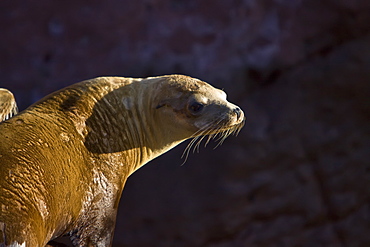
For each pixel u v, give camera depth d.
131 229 60.06
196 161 60.34
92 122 21.03
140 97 22.83
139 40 59.47
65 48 59.25
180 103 22.42
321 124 61.59
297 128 61.16
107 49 59.34
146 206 59.78
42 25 59.62
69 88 21.58
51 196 17.69
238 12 60.16
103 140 21.12
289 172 61.28
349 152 62.00
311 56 61.91
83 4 60.00
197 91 22.56
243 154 60.09
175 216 59.78
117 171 21.44
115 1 59.91
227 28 60.00
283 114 60.84
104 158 20.95
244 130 60.44
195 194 59.91
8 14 59.59
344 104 61.75
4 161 16.86
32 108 20.05
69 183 18.89
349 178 62.03
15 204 16.19
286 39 60.91
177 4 60.47
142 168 60.44
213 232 60.22
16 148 17.47
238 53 60.16
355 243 62.62
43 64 59.00
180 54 59.41
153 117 22.80
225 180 59.91
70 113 20.56
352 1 61.16
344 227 62.59
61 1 60.09
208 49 59.66
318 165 61.81
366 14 61.44
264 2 60.84
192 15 60.12
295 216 61.81
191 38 59.72
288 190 61.16
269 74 61.03
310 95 61.59
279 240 61.47
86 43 59.50
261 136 60.44
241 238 60.97
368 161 62.03
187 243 60.09
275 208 61.22
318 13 61.69
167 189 59.97
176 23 59.84
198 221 60.00
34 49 59.16
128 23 59.69
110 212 21.14
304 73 61.47
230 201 59.91
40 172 17.47
